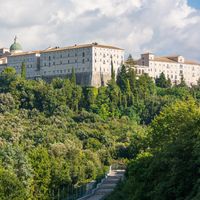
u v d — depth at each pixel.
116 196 106.56
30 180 129.88
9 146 133.50
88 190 140.75
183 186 67.75
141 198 79.50
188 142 72.69
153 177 78.00
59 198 139.62
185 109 111.75
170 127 113.00
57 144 164.88
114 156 196.50
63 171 146.12
